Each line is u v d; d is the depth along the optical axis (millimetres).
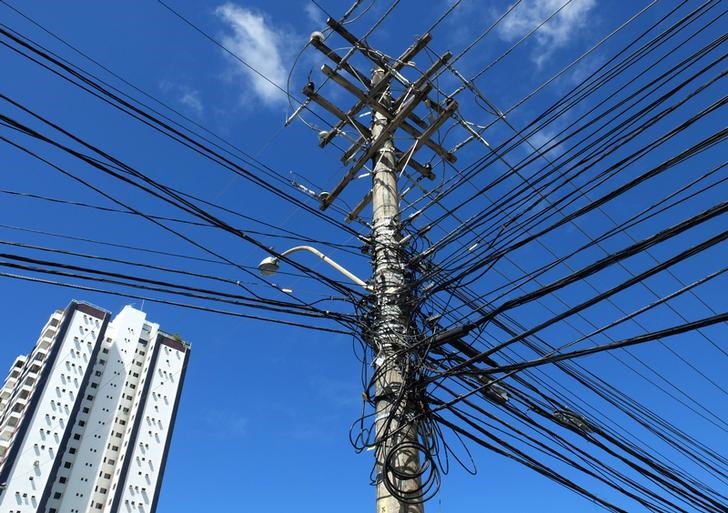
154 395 87062
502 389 7379
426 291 7348
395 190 8688
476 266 7180
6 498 67250
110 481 78562
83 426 79125
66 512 72500
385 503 5727
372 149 9062
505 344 6203
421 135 9234
